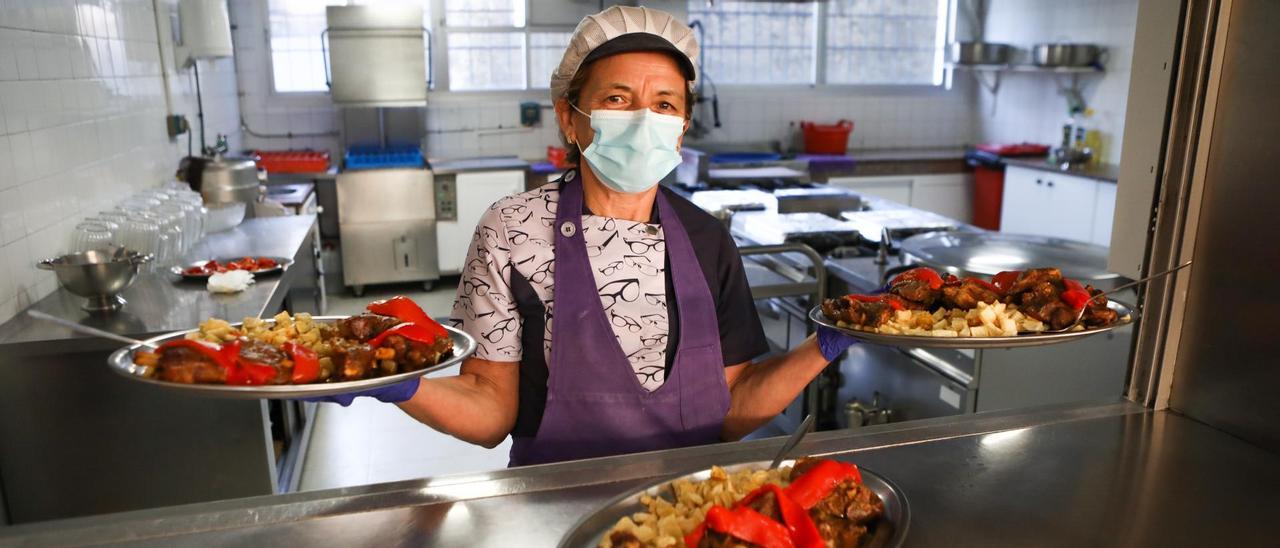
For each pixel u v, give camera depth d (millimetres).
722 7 6094
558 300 1298
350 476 3057
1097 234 4980
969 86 6719
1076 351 2328
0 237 2156
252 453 2275
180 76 4035
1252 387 1147
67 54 2676
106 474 2188
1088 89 5590
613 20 1280
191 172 3752
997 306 1087
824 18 6336
